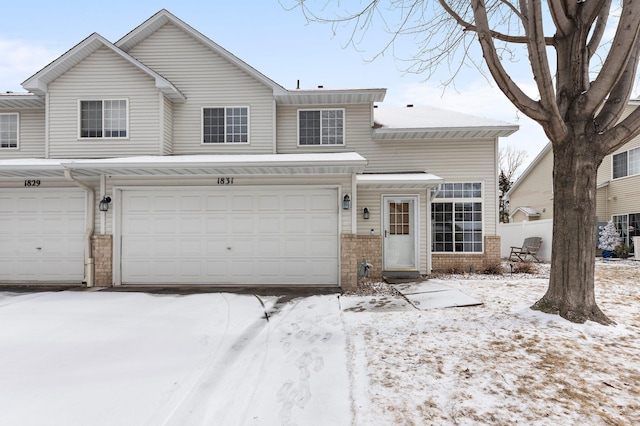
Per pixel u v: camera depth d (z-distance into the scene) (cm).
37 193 956
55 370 402
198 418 318
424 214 1142
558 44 586
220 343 498
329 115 1191
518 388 352
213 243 932
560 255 562
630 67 560
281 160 801
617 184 1730
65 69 1038
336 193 930
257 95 1118
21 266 955
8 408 325
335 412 321
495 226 1169
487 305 657
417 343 474
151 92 1039
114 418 314
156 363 428
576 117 551
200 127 1108
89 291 845
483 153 1177
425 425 297
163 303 710
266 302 730
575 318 529
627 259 1574
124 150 1030
